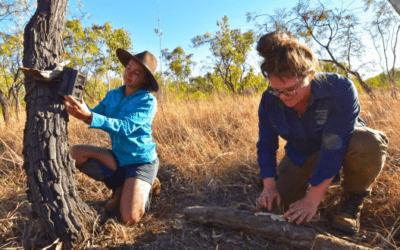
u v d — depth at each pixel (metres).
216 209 1.89
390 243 1.63
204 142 3.51
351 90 1.53
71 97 1.56
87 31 10.78
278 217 1.74
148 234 1.87
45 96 1.59
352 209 1.79
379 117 3.69
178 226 1.93
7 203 2.20
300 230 1.62
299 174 1.97
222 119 4.40
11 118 5.33
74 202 1.72
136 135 2.12
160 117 4.71
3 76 8.61
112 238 1.79
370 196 2.14
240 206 2.28
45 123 1.58
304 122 1.68
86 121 1.74
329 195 2.23
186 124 4.14
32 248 1.65
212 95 7.11
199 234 1.84
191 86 12.25
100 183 2.69
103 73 11.27
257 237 1.75
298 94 1.42
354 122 1.58
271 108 1.76
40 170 1.59
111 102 2.28
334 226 1.82
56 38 1.66
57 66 1.60
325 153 1.61
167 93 6.12
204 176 2.83
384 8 5.96
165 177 2.92
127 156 2.15
